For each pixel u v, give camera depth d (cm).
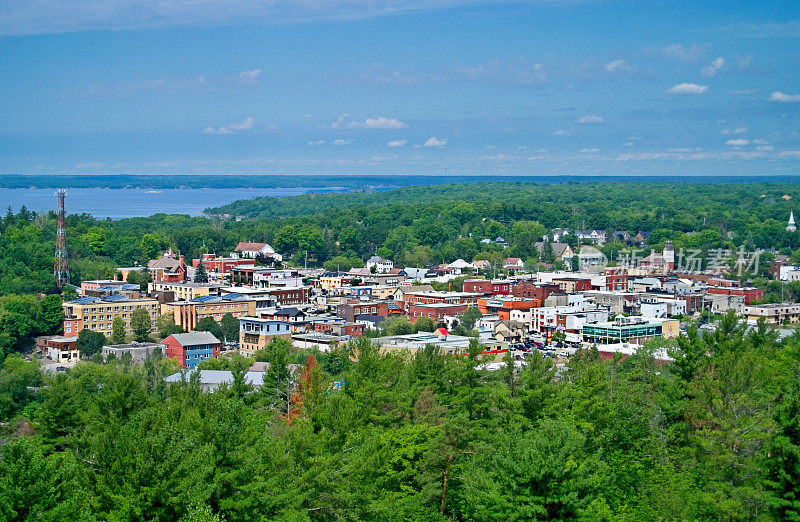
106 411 14038
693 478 11300
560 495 9419
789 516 9675
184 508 9056
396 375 14225
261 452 10519
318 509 10312
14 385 18800
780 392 12125
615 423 12312
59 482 8844
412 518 10800
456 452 11269
